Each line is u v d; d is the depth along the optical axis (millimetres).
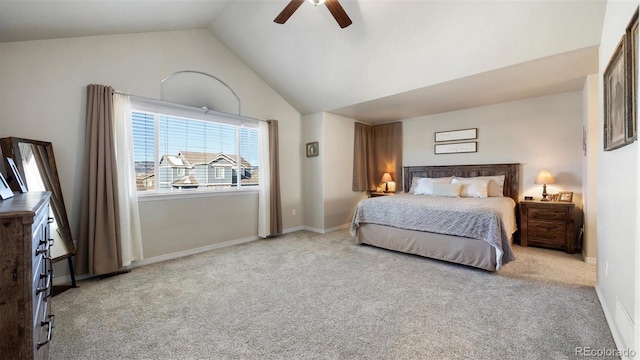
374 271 2953
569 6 2225
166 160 3508
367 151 5762
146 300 2324
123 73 3123
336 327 1895
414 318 1996
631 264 1463
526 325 1878
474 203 3391
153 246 3355
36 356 1058
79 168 2854
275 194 4586
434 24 2773
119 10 2596
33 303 977
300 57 3791
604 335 1751
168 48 3490
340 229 5195
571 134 3736
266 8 3238
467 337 1756
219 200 4008
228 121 4121
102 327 1911
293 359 1572
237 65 4227
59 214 2621
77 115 2832
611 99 1865
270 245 4078
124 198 3012
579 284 2547
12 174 2068
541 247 3723
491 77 3148
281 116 4836
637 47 1381
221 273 2941
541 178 3703
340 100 4340
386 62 3377
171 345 1712
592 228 3061
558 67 2838
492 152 4410
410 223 3389
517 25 2490
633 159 1449
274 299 2324
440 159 4996
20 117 2533
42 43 2641
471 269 2988
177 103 3555
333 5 2293
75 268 2748
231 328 1895
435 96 3906
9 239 912
